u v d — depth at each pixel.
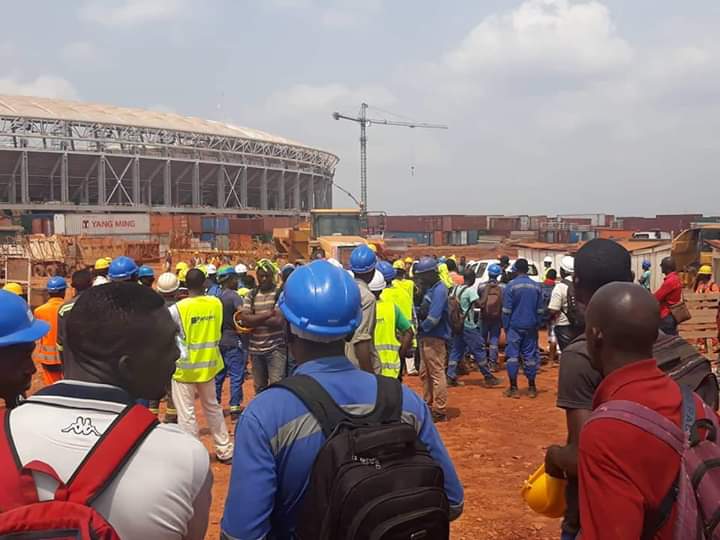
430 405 9.73
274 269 8.62
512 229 78.94
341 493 2.03
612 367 2.21
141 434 1.80
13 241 62.78
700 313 12.19
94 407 1.83
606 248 2.83
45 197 105.12
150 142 107.69
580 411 2.55
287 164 127.50
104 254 51.06
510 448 7.99
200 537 1.93
